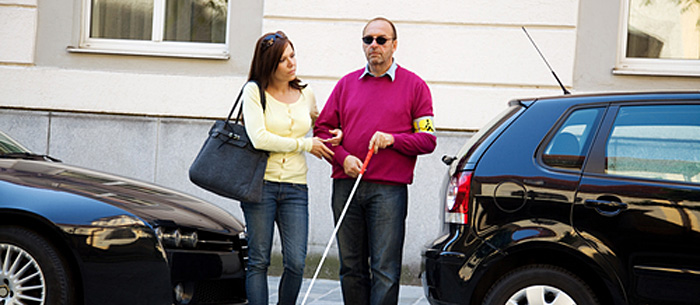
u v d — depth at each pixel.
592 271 4.35
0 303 4.43
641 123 4.40
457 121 7.91
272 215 4.66
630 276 4.20
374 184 4.68
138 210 4.56
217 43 8.49
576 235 4.28
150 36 8.55
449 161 4.93
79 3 8.44
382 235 4.68
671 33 7.89
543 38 7.83
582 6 7.83
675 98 4.41
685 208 4.16
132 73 8.31
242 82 8.19
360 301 4.88
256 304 4.61
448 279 4.45
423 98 4.74
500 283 4.39
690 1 7.86
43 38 8.42
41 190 4.54
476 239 4.43
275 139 4.55
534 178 4.41
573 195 4.32
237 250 4.96
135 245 4.42
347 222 4.81
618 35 7.81
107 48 8.48
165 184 8.25
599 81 7.82
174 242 4.55
